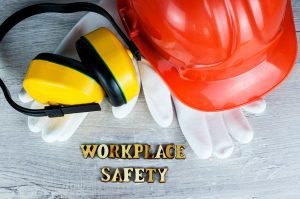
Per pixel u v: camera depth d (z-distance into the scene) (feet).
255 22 2.45
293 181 2.91
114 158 2.95
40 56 2.61
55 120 2.93
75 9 3.02
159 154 2.95
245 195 2.89
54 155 2.95
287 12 2.92
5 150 2.95
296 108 3.05
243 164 2.94
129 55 2.78
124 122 3.02
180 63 2.73
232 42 2.48
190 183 2.91
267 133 3.00
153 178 2.92
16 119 3.00
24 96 2.96
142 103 3.05
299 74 3.11
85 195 2.89
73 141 2.98
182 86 2.82
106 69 2.59
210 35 2.45
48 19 3.20
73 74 2.59
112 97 2.69
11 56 3.13
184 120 2.96
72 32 3.07
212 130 2.94
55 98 2.72
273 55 2.80
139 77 3.01
